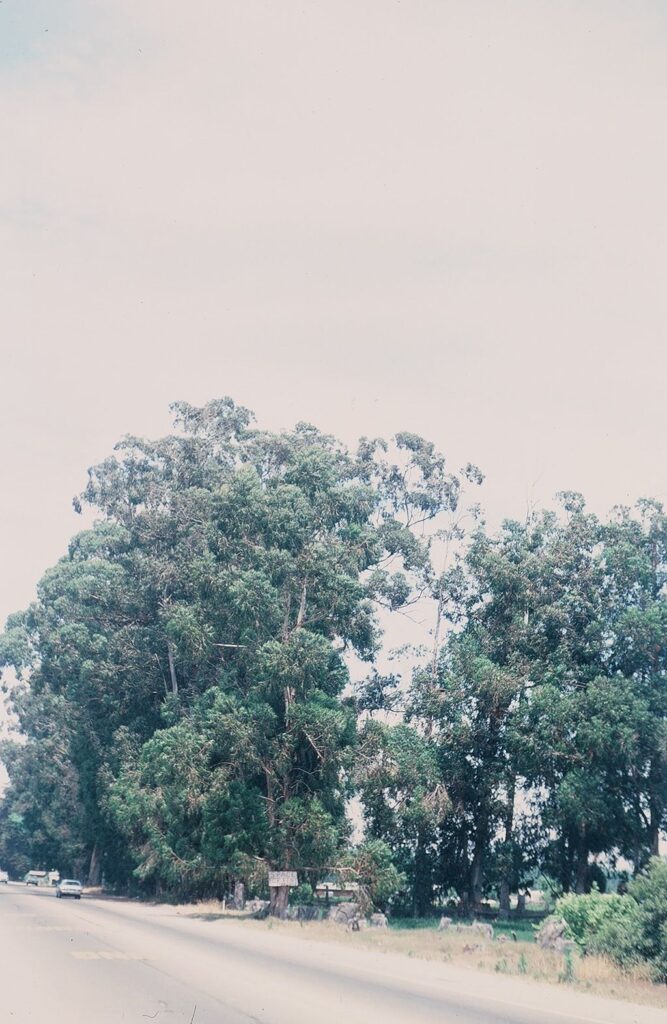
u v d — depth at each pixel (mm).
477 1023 16906
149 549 81250
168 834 64875
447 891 72438
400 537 79375
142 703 79125
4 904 52719
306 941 38312
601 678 62875
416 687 73625
